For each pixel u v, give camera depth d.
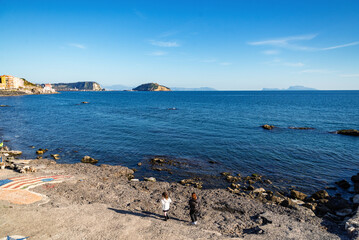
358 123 59.28
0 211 12.55
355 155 32.41
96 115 73.25
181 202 16.75
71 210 13.45
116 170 24.38
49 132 45.19
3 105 104.50
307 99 173.25
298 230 12.48
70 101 150.38
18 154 30.55
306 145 37.34
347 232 12.47
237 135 44.03
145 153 32.00
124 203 15.62
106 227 11.66
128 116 70.88
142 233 11.27
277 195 20.11
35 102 134.12
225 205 16.56
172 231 11.66
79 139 39.50
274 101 151.00
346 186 22.11
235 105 117.56
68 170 23.34
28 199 14.65
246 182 23.05
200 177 24.02
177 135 43.34
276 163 28.86
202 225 13.04
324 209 16.73
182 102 144.25
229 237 11.45
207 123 57.75
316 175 25.27
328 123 59.31
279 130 49.50
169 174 24.67
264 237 11.53
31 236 10.30
